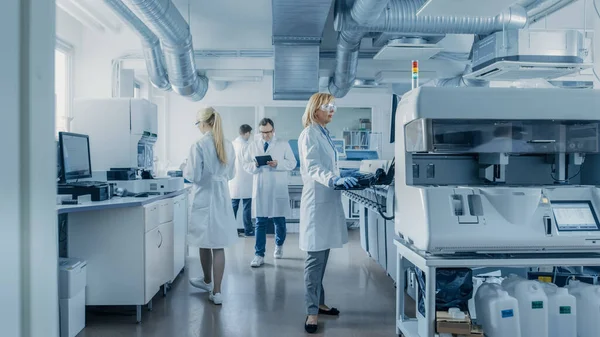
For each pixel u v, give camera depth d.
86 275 2.73
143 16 2.96
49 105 0.44
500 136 2.02
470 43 4.95
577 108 1.92
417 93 1.91
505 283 2.09
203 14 4.57
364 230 4.37
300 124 6.47
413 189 1.97
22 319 0.40
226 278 3.74
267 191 4.27
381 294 3.31
